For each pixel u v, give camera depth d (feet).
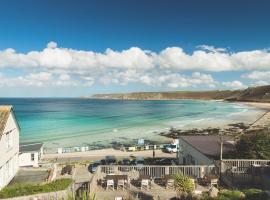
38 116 566.36
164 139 295.48
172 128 374.84
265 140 102.53
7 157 105.09
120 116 570.87
